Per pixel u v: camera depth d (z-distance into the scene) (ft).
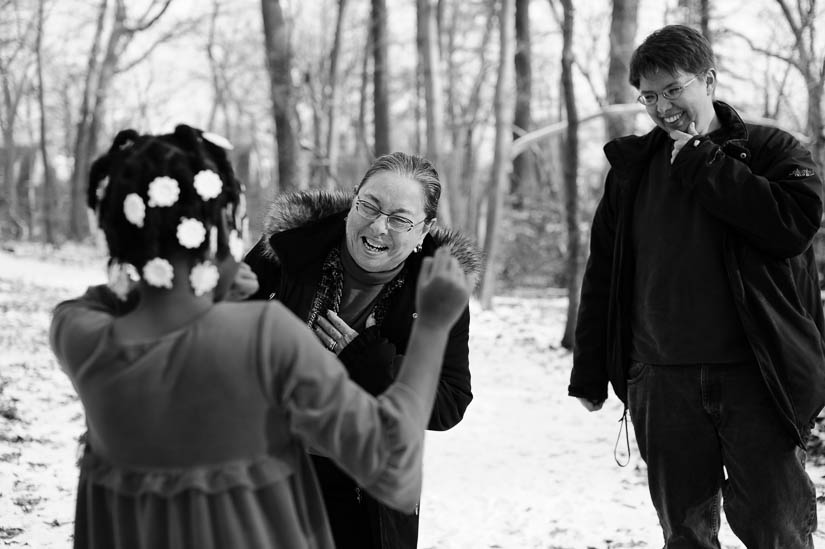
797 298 10.08
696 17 46.80
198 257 5.64
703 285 10.13
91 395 5.66
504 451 23.48
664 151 10.66
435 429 8.98
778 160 10.06
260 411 5.61
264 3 68.69
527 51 91.04
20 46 129.39
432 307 5.96
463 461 22.41
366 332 8.89
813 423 10.19
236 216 6.02
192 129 5.92
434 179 9.10
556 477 20.93
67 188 164.86
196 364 5.51
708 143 9.86
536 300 63.77
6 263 81.10
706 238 10.14
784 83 46.14
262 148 147.23
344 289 9.22
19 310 46.65
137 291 5.78
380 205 8.79
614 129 49.24
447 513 17.99
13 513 15.76
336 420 5.52
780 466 9.95
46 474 18.63
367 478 5.60
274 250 9.11
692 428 10.30
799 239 9.64
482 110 104.32
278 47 68.69
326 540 6.08
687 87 10.19
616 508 18.39
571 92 40.16
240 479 5.53
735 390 10.03
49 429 22.82
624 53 50.06
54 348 6.02
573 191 40.45
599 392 11.50
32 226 144.66
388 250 8.85
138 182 5.58
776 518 10.00
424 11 59.88
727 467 10.23
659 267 10.39
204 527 5.48
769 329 9.80
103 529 5.83
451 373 9.07
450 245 9.24
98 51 123.44
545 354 39.60
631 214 10.84
